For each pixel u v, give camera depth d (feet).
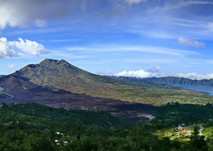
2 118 589.32
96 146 405.39
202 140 353.31
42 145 368.27
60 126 602.85
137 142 427.74
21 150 356.18
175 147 363.35
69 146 394.32
